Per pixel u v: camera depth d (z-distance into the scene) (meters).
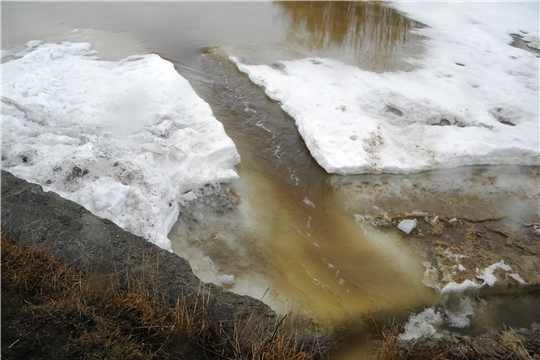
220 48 13.55
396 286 6.41
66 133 7.70
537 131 10.02
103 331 4.27
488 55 14.19
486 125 10.13
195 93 10.08
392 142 9.27
